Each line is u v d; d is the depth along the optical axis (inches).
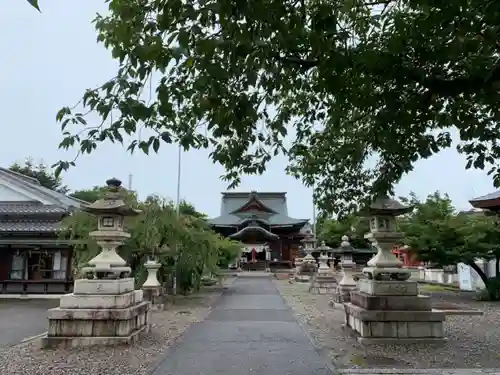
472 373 263.9
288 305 689.6
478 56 184.4
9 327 506.0
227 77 161.5
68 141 186.7
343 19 241.9
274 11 152.9
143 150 182.7
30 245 904.9
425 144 268.8
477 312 561.6
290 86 258.7
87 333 350.3
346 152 286.7
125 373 268.8
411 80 185.3
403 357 308.3
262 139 265.6
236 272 1882.4
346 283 660.1
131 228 653.9
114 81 177.9
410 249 803.4
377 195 295.7
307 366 284.0
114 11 187.8
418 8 196.5
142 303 404.2
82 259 676.7
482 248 729.6
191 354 321.7
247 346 352.5
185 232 745.0
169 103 178.7
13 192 1034.7
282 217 2449.6
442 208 856.9
